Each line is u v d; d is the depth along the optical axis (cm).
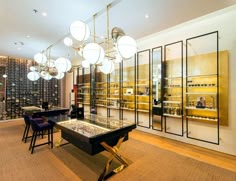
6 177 255
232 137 336
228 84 339
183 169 279
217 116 348
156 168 283
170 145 395
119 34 277
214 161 309
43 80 845
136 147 381
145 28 420
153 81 493
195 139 393
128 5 304
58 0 286
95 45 228
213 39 365
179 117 421
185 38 414
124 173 266
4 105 720
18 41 507
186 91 406
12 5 301
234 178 252
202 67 379
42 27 403
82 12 328
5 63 725
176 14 344
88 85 778
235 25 332
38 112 469
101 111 702
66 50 617
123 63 591
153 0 289
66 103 941
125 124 304
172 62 441
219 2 298
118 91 605
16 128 571
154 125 481
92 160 314
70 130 269
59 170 277
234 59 333
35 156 332
